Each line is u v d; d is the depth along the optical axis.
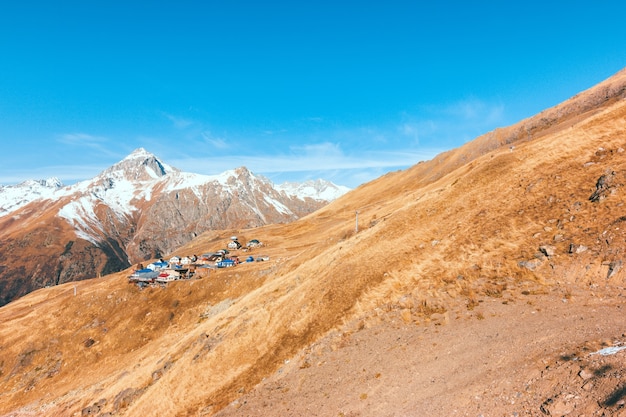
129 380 52.94
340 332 32.38
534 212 35.31
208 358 39.62
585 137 43.81
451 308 28.30
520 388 17.30
